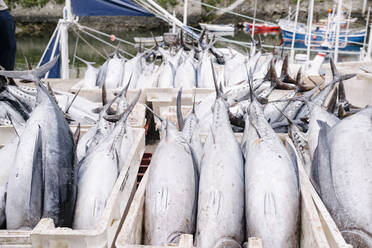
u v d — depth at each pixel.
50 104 2.12
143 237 1.88
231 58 5.41
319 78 5.47
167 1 25.66
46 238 1.51
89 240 1.50
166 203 1.82
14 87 3.10
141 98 3.98
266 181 1.82
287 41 16.30
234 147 2.12
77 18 6.20
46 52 6.13
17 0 24.14
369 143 1.99
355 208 1.74
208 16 26.83
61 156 1.97
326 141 2.10
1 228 1.88
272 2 27.05
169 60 5.10
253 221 1.74
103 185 1.96
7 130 2.69
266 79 3.75
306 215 1.72
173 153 2.06
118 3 6.15
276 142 2.07
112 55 5.38
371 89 3.83
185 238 1.53
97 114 3.30
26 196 1.82
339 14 6.33
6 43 5.24
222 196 1.79
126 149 2.40
